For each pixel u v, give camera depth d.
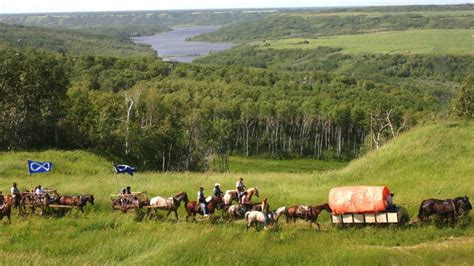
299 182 35.78
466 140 36.75
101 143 64.75
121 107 73.00
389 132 95.94
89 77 136.62
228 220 25.59
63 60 149.88
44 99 63.62
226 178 38.09
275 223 24.38
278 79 168.00
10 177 40.88
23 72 61.28
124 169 30.97
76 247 23.08
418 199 28.27
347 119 125.75
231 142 127.31
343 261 19.86
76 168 47.75
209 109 124.75
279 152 127.00
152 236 23.80
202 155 80.69
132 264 20.48
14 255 21.77
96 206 29.09
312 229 24.41
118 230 25.19
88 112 66.94
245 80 162.12
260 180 36.75
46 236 24.56
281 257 20.53
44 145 65.38
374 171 35.59
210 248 21.56
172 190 33.12
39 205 27.70
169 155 70.62
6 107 61.53
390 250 20.89
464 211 23.44
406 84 191.00
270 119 127.81
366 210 23.17
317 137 126.69
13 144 62.69
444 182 30.73
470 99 76.56
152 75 154.25
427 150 36.22
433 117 94.88
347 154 125.50
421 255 20.09
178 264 20.31
